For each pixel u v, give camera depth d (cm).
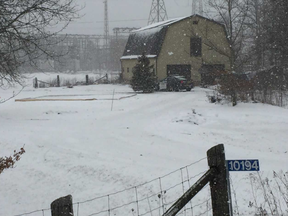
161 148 1292
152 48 4228
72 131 1619
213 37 3734
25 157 1273
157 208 758
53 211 343
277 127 1522
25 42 879
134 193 895
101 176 1042
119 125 1741
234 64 2206
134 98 2856
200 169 997
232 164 456
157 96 2986
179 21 4172
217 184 440
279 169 965
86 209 856
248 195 764
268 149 1241
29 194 990
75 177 1063
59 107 2359
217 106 2194
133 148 1305
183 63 4222
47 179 1079
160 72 4162
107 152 1262
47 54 927
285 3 2884
